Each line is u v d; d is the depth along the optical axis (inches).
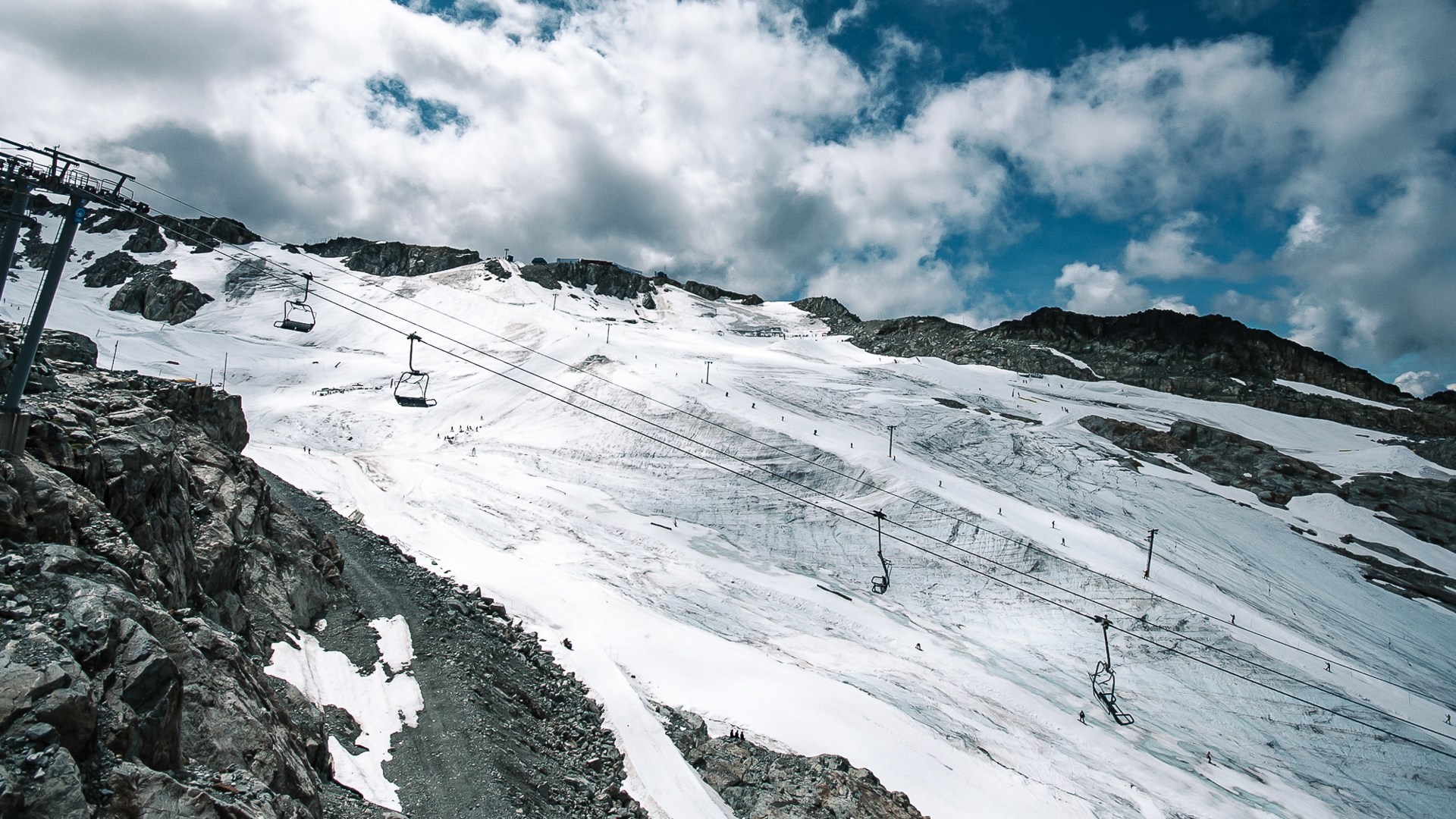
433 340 7258.9
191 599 827.4
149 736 467.5
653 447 4402.1
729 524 3609.7
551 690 1205.1
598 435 4562.0
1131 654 2861.7
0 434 607.5
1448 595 4252.0
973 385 7628.0
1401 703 2822.3
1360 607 3873.0
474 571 1963.6
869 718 1652.3
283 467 2834.6
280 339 7637.8
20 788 369.4
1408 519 5236.2
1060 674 2694.4
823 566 3361.2
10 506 544.1
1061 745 2049.7
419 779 796.0
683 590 2564.0
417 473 3346.5
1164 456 6028.5
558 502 3366.1
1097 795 1732.3
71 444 713.6
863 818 1096.8
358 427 4845.0
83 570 548.1
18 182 597.6
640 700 1272.1
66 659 435.2
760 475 4126.5
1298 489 5511.8
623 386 5132.9
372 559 1497.3
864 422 5315.0
